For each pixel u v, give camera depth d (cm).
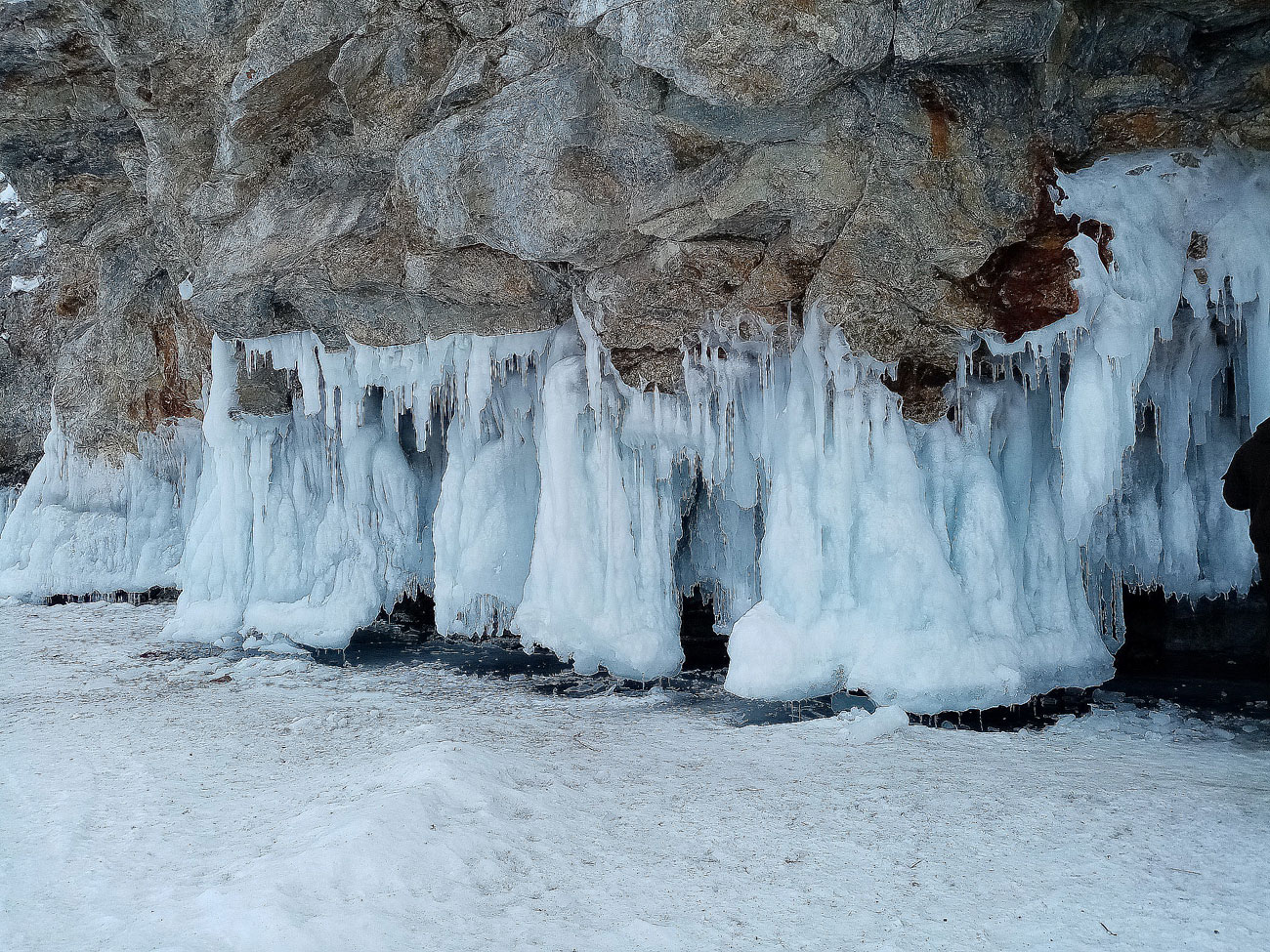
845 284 651
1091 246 621
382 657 1013
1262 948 338
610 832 466
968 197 616
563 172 662
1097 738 627
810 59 549
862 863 424
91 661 1003
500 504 945
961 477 727
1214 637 905
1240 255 637
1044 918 367
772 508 748
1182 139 629
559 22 640
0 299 1570
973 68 594
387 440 1076
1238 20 568
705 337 757
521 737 656
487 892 395
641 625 837
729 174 640
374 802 461
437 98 712
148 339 1182
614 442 840
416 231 777
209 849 445
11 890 407
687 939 354
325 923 354
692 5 539
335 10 693
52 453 1522
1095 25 571
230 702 802
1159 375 767
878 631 700
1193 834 442
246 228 856
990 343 666
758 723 696
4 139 952
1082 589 755
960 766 562
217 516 1111
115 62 804
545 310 834
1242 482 530
